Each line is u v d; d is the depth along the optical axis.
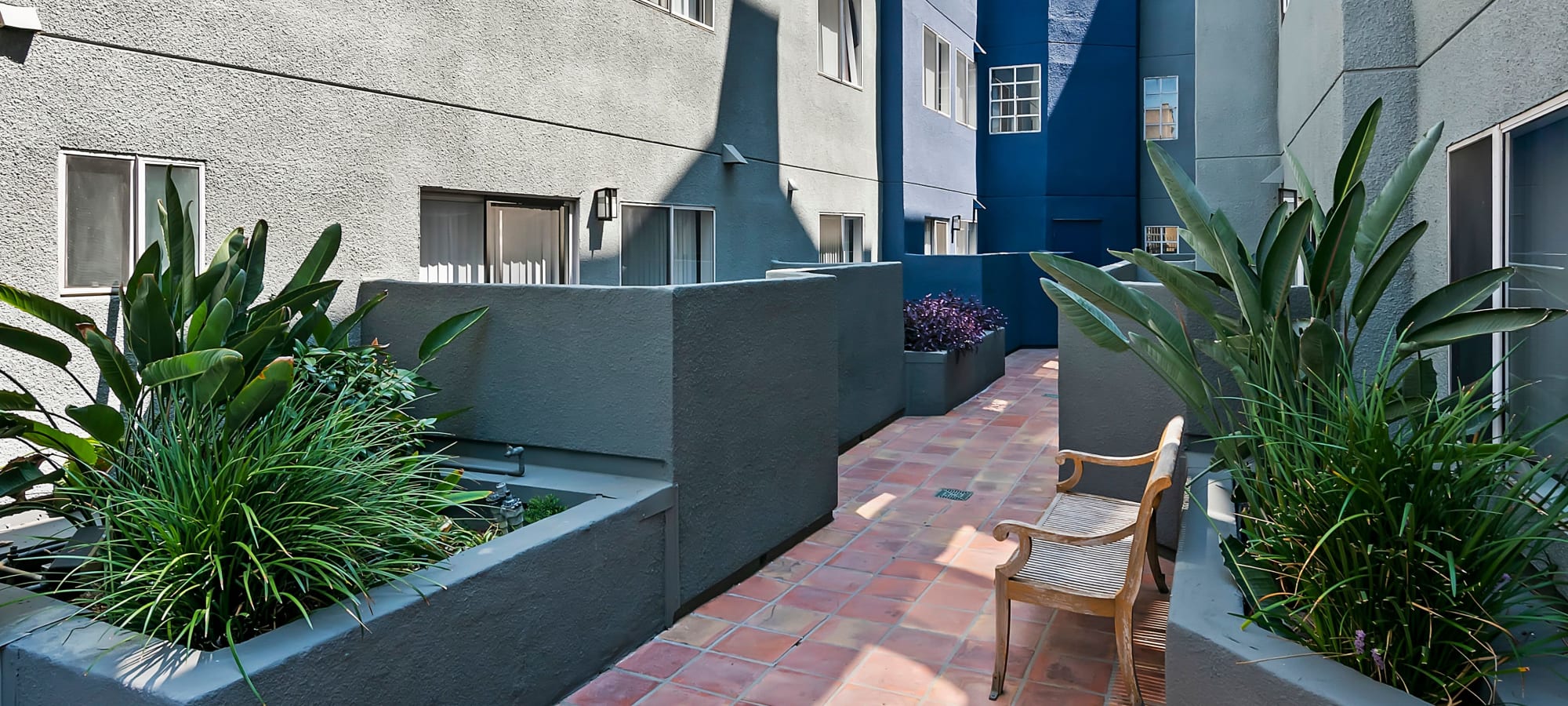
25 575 3.62
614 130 7.90
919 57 14.36
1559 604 2.98
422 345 4.87
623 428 4.88
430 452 5.28
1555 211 3.39
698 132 9.09
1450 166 4.57
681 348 4.79
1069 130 18.20
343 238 5.66
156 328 3.71
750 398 5.48
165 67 4.74
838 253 12.55
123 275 4.66
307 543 3.30
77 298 4.45
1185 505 4.35
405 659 3.37
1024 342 17.53
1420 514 2.66
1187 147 18.22
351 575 3.29
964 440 9.37
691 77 8.98
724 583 5.31
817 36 11.59
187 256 4.23
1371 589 2.67
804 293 6.11
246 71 5.11
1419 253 5.05
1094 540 3.91
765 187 10.41
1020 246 18.41
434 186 6.27
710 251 9.39
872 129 13.40
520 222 7.21
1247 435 3.36
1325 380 3.47
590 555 4.24
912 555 5.91
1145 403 5.66
